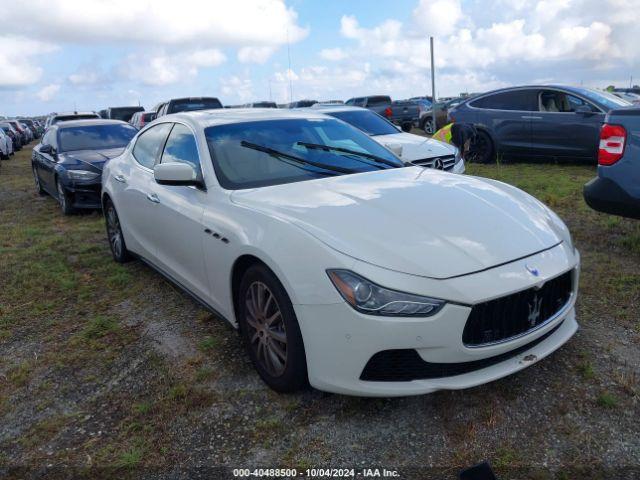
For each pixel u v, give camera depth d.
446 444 2.46
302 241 2.61
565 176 8.73
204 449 2.53
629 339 3.27
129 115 25.36
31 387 3.16
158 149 4.40
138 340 3.67
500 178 8.78
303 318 2.55
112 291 4.64
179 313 4.07
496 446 2.43
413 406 2.72
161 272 4.31
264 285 2.82
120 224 4.98
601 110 9.19
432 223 2.73
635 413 2.59
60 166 8.02
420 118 21.55
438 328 2.35
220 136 3.77
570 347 3.20
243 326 3.10
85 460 2.50
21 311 4.29
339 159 3.79
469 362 2.49
